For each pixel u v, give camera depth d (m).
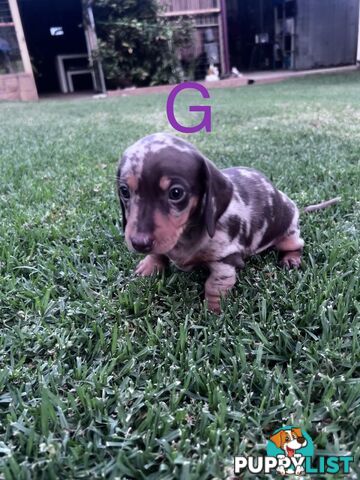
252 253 0.32
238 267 0.29
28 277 0.33
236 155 0.62
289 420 0.19
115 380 0.23
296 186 0.48
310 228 0.38
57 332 0.26
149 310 0.28
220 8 1.91
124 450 0.19
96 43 1.83
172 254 0.29
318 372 0.22
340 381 0.21
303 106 1.08
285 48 2.29
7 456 0.18
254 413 0.20
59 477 0.18
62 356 0.24
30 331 0.26
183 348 0.24
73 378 0.23
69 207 0.45
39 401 0.21
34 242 0.37
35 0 2.17
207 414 0.20
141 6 1.81
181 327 0.25
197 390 0.22
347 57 2.22
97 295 0.30
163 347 0.24
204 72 2.01
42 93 2.21
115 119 1.06
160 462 0.18
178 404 0.21
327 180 0.49
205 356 0.24
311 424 0.19
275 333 0.25
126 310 0.28
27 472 0.17
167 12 1.88
